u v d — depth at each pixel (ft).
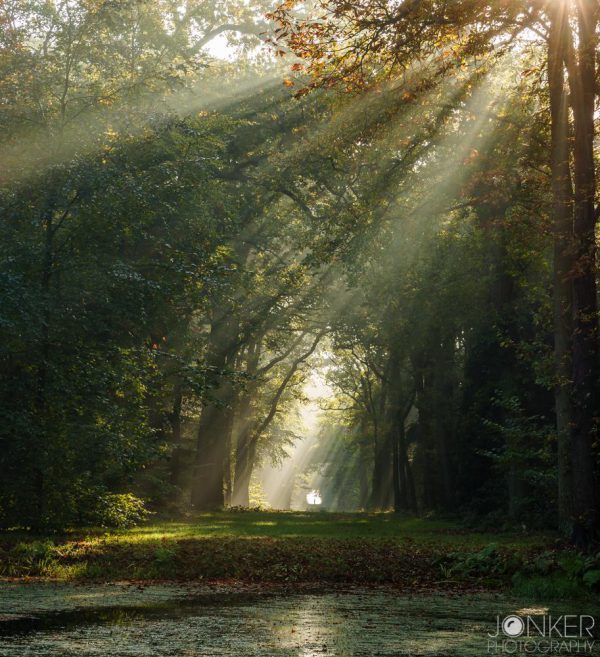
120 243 83.56
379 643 25.21
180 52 130.21
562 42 61.82
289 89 124.47
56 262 77.92
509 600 38.34
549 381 65.21
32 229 78.13
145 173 83.41
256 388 182.19
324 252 94.48
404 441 169.99
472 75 80.23
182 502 139.74
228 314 141.28
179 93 125.08
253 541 67.10
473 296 118.01
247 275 120.37
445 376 139.23
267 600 36.65
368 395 206.39
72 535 72.95
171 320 94.89
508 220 82.84
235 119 123.75
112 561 50.96
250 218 130.82
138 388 79.36
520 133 82.23
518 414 84.89
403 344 139.23
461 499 126.62
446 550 60.59
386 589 42.65
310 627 28.43
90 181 76.33
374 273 114.42
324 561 52.24
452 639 26.35
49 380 72.95
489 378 118.01
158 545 60.34
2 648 23.17
